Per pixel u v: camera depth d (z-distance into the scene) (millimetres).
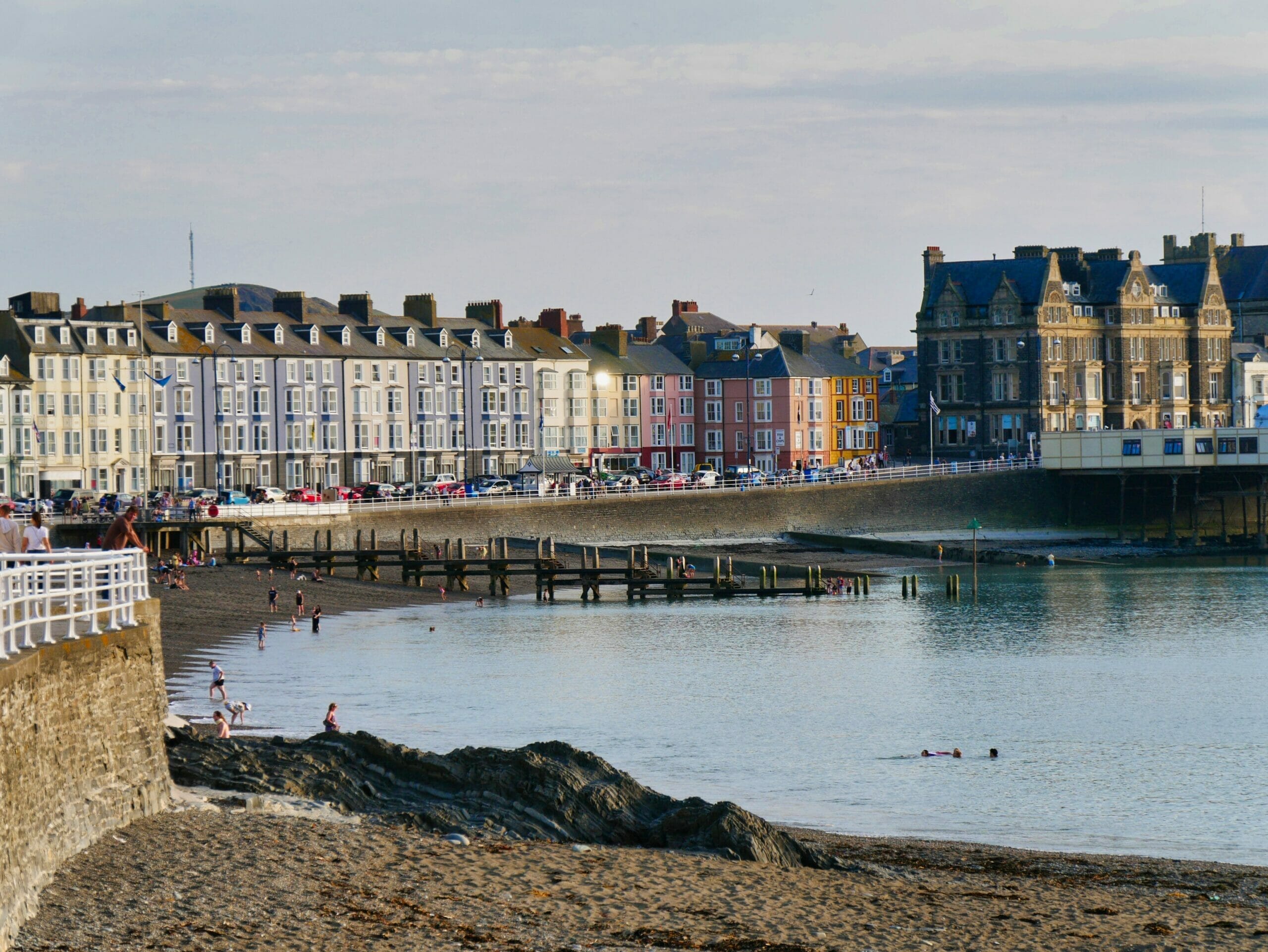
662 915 39156
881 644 101688
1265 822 56875
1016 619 114500
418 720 74250
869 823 56438
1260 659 94688
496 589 131750
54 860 36312
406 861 41812
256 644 99250
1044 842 53844
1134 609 120688
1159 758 67312
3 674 32375
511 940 36250
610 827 47938
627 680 86938
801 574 145875
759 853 46062
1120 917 41812
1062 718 76375
